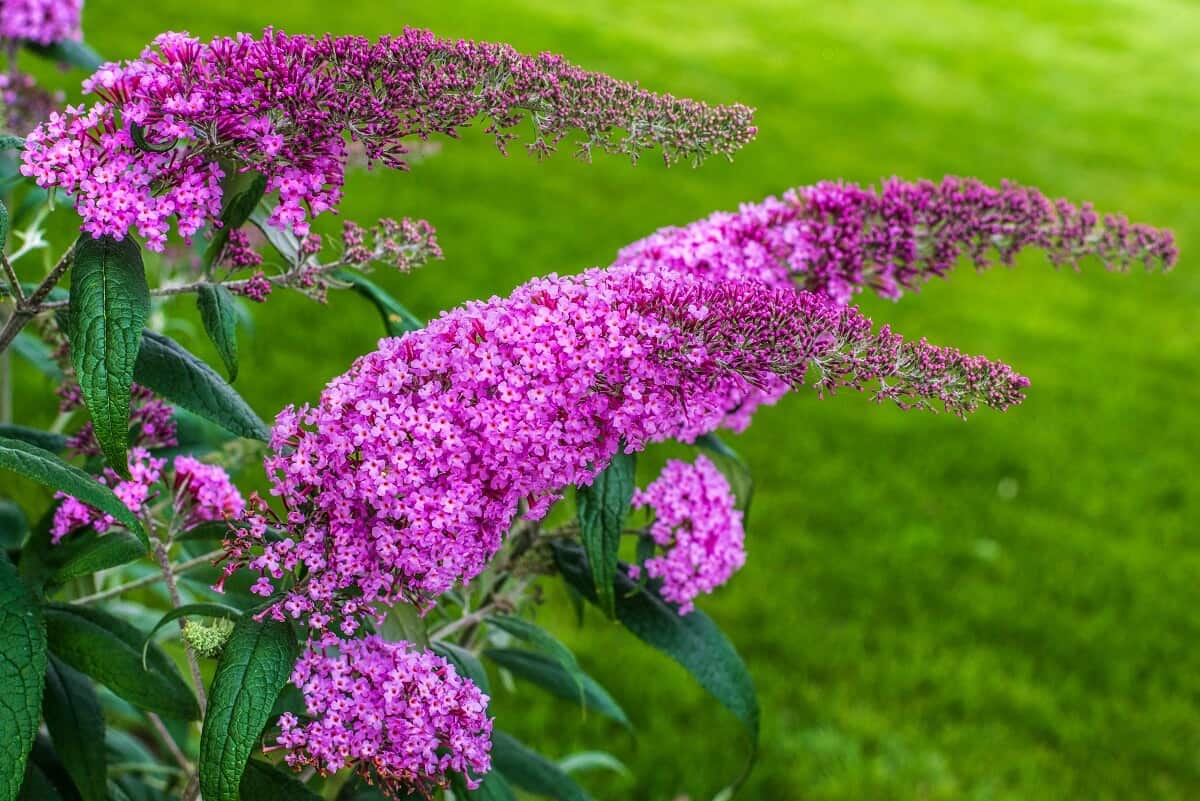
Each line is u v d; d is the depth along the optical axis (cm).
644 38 1462
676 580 187
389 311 183
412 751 141
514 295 145
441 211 827
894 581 526
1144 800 414
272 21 1132
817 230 196
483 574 198
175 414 210
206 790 128
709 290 145
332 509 144
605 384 144
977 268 204
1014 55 1727
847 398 697
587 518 168
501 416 138
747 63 1439
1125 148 1333
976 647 488
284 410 147
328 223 738
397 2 1367
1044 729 444
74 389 204
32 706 131
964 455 652
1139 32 1967
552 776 199
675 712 423
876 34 1733
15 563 177
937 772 412
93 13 1009
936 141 1253
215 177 144
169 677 165
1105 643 502
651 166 1015
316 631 146
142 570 324
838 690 447
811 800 393
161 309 310
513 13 1441
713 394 150
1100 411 730
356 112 140
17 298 151
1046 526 591
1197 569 568
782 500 578
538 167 964
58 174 136
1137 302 930
